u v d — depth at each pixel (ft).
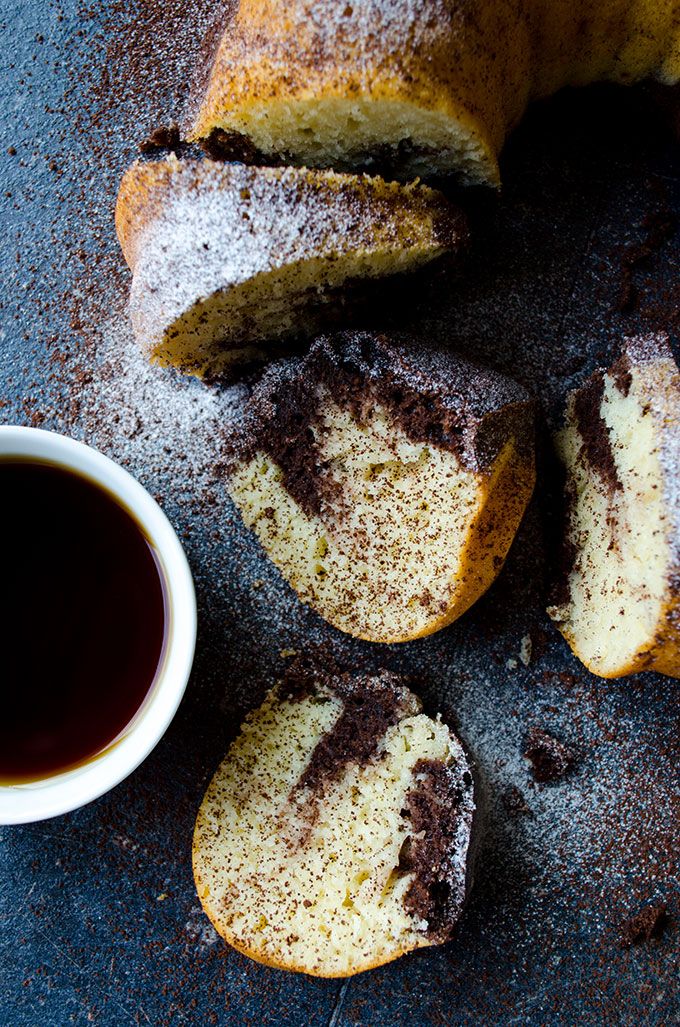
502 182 1.23
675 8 1.14
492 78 1.10
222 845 1.21
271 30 1.07
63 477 1.13
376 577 1.20
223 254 1.11
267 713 1.23
